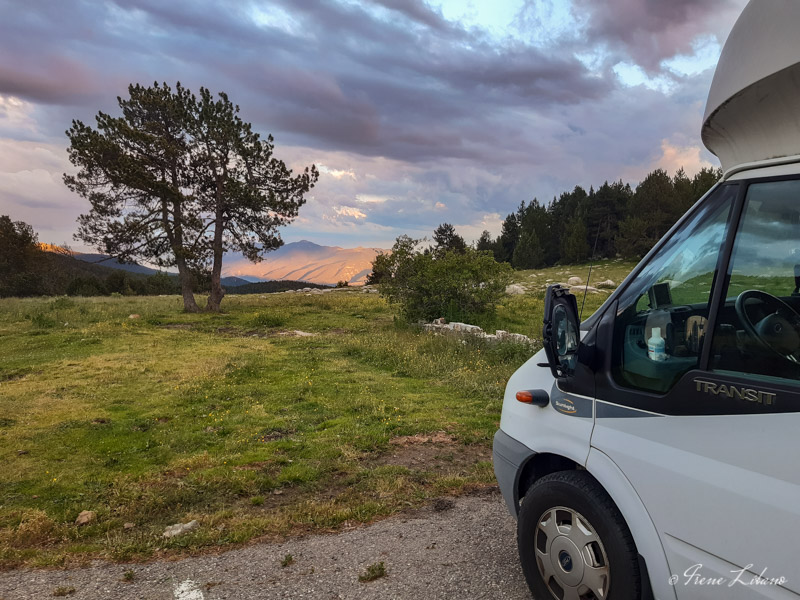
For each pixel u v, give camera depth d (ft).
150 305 90.89
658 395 7.70
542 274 165.89
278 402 29.27
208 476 18.25
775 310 6.73
